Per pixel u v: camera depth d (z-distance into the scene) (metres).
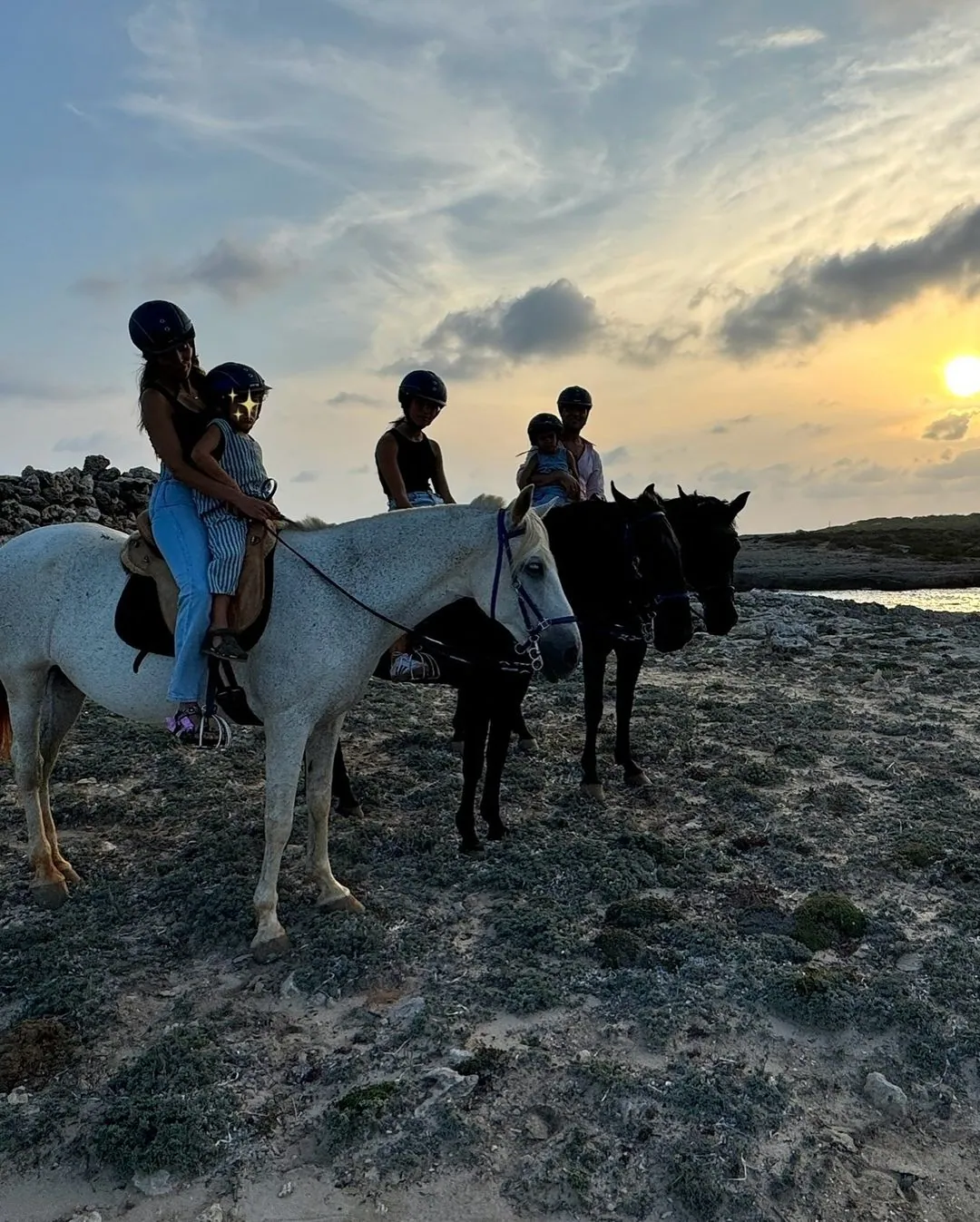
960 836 4.88
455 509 3.87
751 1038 3.16
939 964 3.59
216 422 3.57
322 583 3.70
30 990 3.50
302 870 4.48
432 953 3.74
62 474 12.97
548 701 7.77
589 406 6.56
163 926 4.01
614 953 3.63
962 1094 2.91
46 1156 2.65
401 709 7.60
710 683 8.66
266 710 3.69
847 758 6.20
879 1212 2.44
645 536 5.16
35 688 4.17
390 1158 2.58
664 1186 2.49
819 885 4.39
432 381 4.98
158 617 3.68
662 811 5.35
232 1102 2.82
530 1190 2.48
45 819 4.43
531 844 4.80
